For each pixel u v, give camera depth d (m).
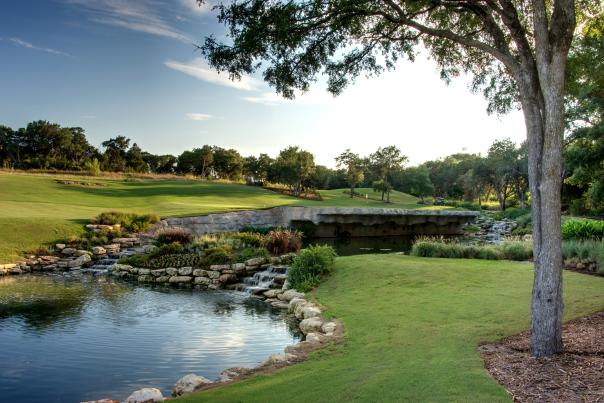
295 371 7.46
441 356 7.11
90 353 9.91
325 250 17.72
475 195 84.81
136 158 109.69
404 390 5.47
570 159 29.47
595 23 10.08
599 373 5.50
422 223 41.12
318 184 98.50
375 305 12.08
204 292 17.31
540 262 6.58
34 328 11.80
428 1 8.03
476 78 10.98
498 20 9.84
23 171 60.12
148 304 14.94
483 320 9.42
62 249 23.59
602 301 9.78
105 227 26.30
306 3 7.81
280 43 8.41
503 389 5.23
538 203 6.64
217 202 42.81
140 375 8.70
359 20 9.47
